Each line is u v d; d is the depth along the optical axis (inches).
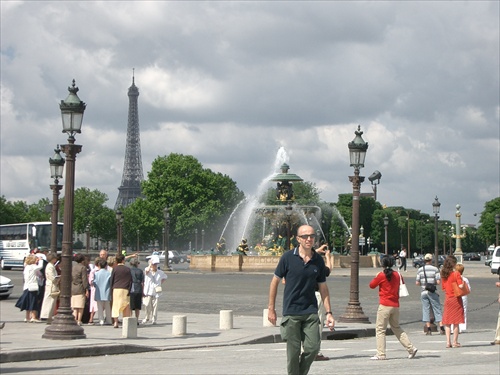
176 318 1067.3
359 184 1274.6
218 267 3868.1
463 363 754.8
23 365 811.4
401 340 816.9
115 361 835.4
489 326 1279.5
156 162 7381.9
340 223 6860.2
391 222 7834.6
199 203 7244.1
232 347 970.7
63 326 987.3
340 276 3107.8
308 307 548.7
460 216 3826.3
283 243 3907.5
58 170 1764.3
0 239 3934.5
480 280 2812.5
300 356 557.6
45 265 1296.8
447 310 945.5
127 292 1184.2
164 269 3754.9
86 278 1219.2
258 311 1530.5
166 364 784.9
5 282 1845.5
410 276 3147.1
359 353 876.6
